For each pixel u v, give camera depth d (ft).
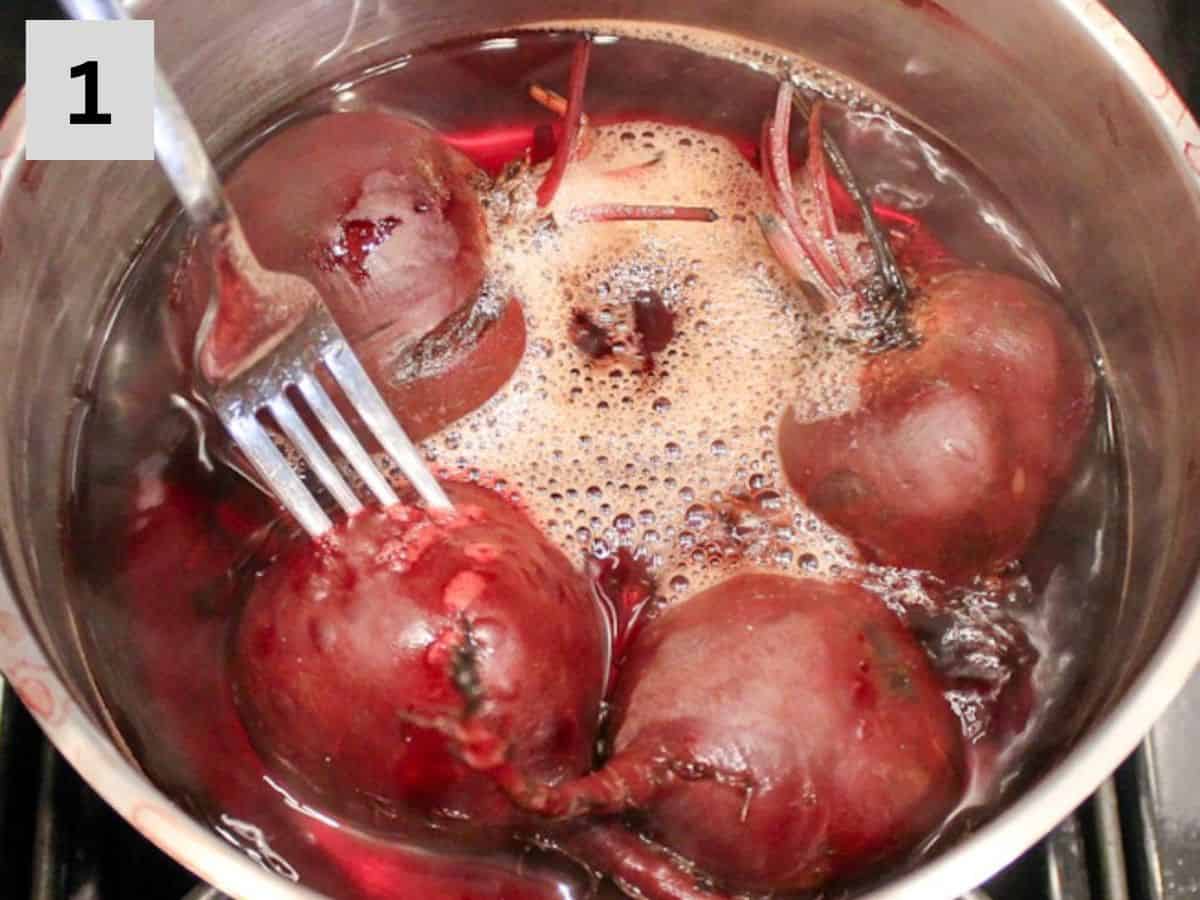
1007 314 1.11
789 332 1.19
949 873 0.88
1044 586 1.12
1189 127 1.11
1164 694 0.93
